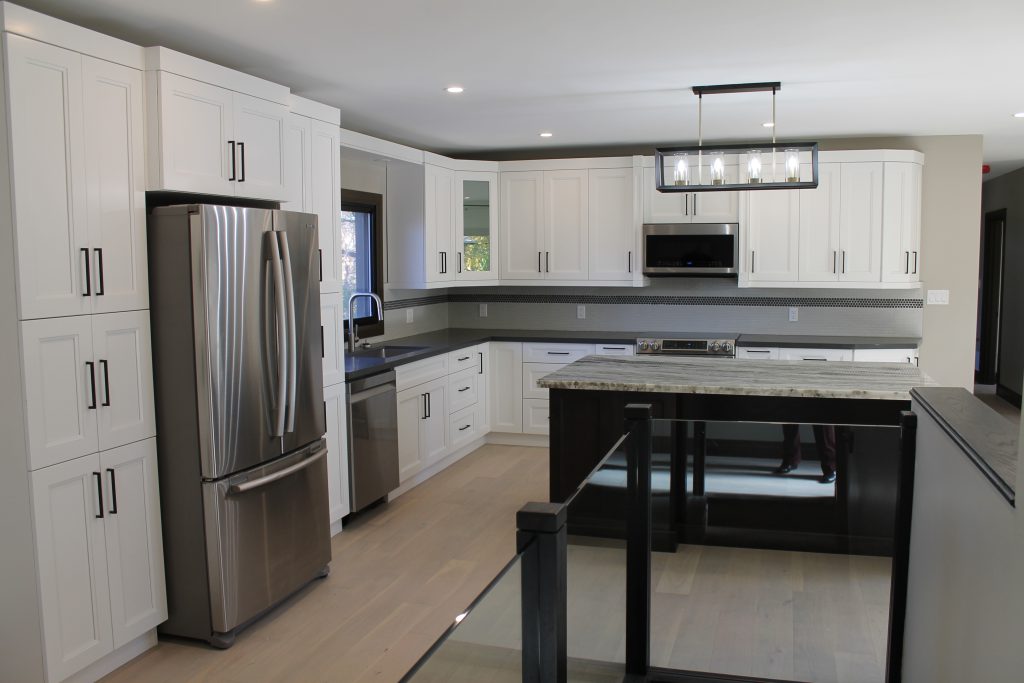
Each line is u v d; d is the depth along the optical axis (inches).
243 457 131.6
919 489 102.6
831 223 240.5
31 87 105.9
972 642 70.9
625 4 120.4
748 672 117.6
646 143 253.1
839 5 121.5
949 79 168.1
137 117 123.3
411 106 194.5
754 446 116.6
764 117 209.8
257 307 133.9
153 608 127.7
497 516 192.5
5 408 107.3
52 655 110.6
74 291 112.8
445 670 56.2
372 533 181.3
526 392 259.8
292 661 125.2
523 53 147.6
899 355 233.9
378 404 190.7
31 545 108.5
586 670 93.7
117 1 117.2
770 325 262.7
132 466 123.3
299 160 161.6
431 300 279.4
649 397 161.3
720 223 247.6
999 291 393.4
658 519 119.1
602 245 257.3
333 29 131.8
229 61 151.9
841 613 114.3
